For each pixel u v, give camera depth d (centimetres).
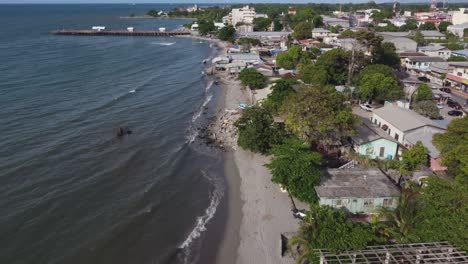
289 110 5197
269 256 3469
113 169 5200
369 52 9600
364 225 3241
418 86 7688
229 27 19075
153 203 4422
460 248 2755
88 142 6072
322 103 4909
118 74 11038
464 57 10250
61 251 3541
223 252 3597
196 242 3750
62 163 5297
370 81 7475
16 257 3438
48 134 6294
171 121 7288
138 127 6881
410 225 3091
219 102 8569
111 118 7256
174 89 9600
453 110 6862
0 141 5881
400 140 5384
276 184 4722
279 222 3944
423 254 2728
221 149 6009
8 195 4419
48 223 3944
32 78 9950
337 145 5216
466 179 3594
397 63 9700
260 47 15450
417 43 12612
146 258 3506
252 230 3878
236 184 4881
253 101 8156
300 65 9925
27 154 5500
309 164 4162
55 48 15550
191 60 13900
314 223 3133
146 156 5700
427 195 3189
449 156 3888
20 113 7194
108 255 3522
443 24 17038
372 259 2847
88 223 3978
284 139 4931
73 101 8162
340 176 4212
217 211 4281
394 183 4294
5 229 3809
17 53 13675
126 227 3941
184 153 5847
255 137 5441
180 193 4675
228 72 11419
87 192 4584
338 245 2827
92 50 15500
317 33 16325
